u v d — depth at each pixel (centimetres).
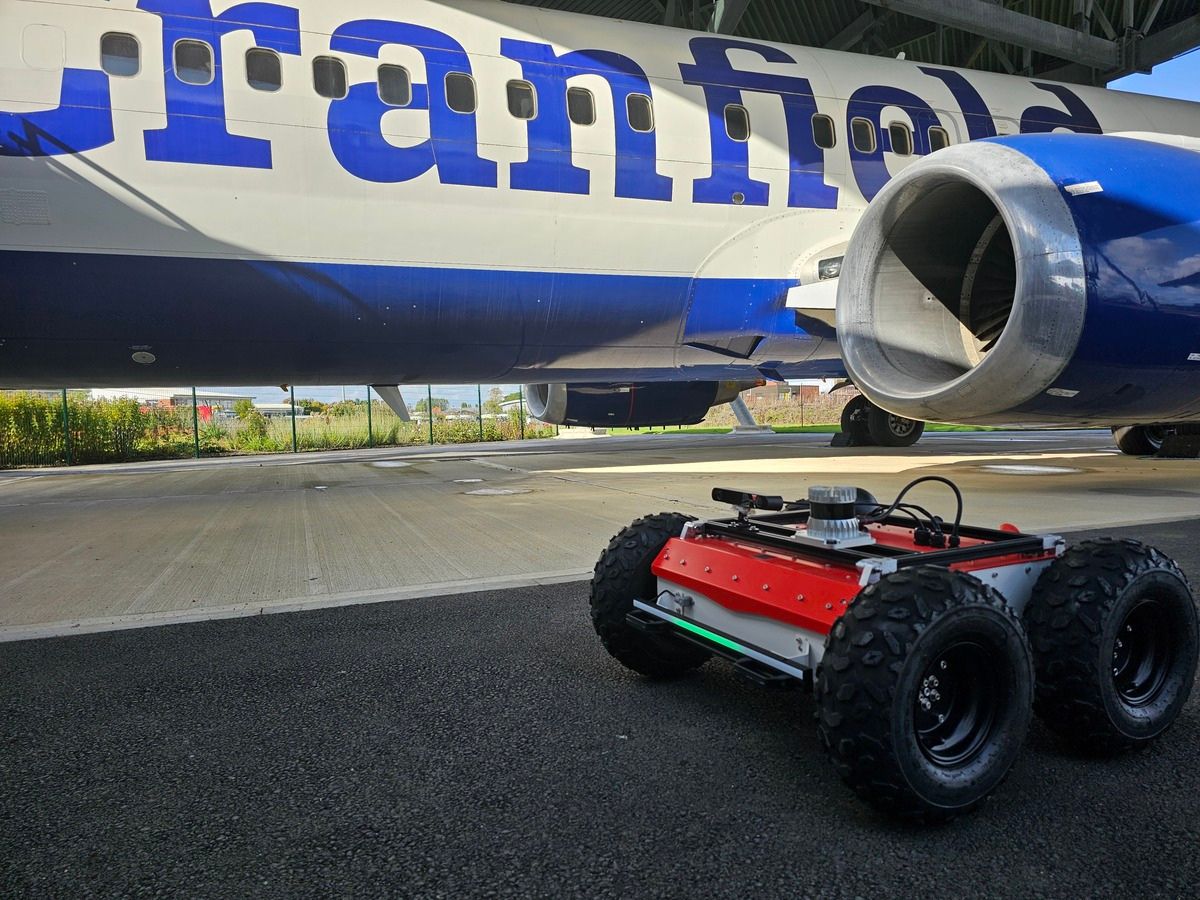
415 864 150
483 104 710
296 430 2262
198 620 339
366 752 202
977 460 1081
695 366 938
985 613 161
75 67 596
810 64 883
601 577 246
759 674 186
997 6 1219
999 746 165
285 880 145
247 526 620
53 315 627
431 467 1221
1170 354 542
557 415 1352
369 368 809
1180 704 201
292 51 654
